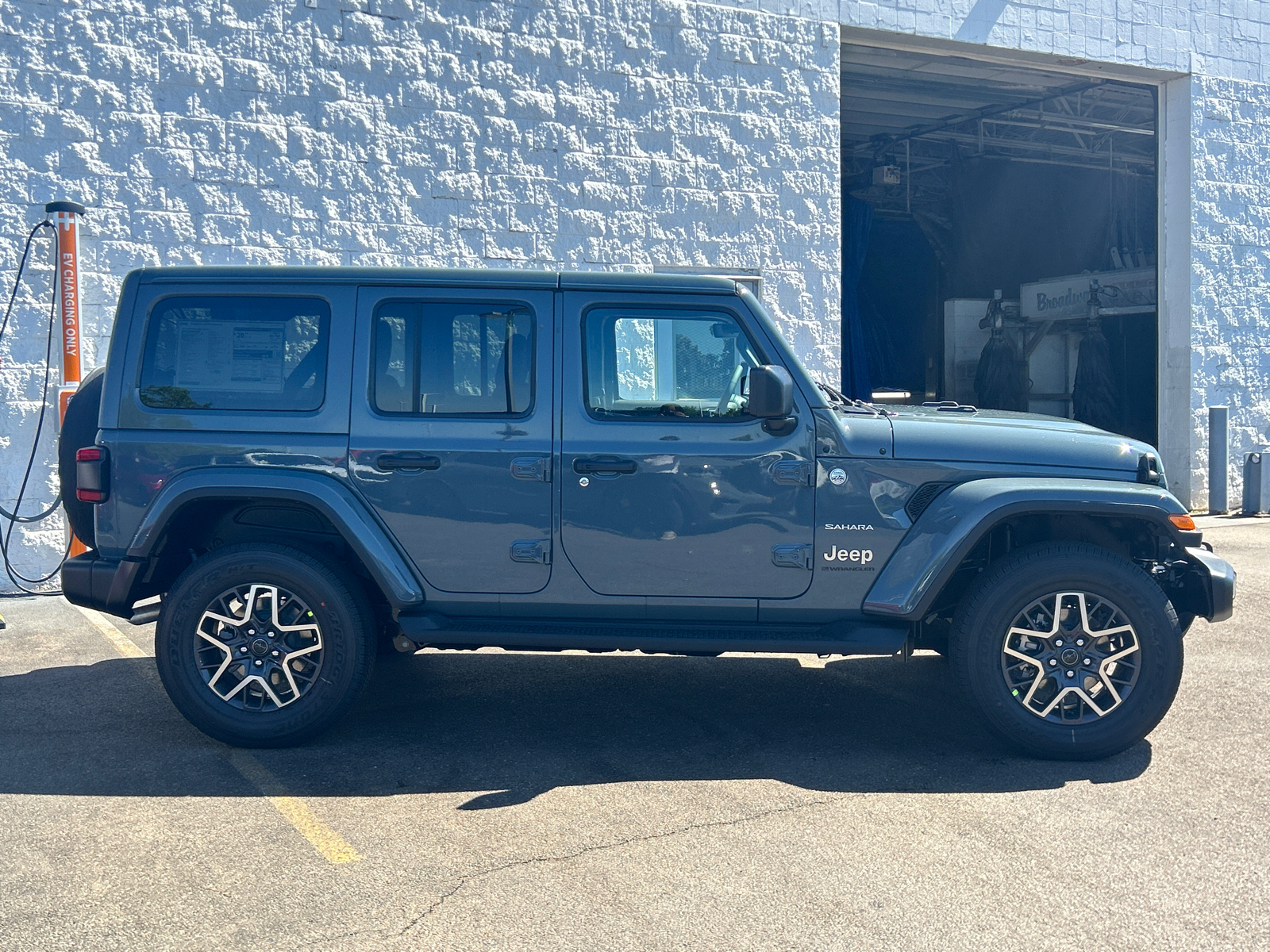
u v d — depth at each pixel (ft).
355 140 29.71
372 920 10.26
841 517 14.94
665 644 14.88
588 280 15.31
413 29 30.04
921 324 77.51
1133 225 66.69
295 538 15.94
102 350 27.96
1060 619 14.60
